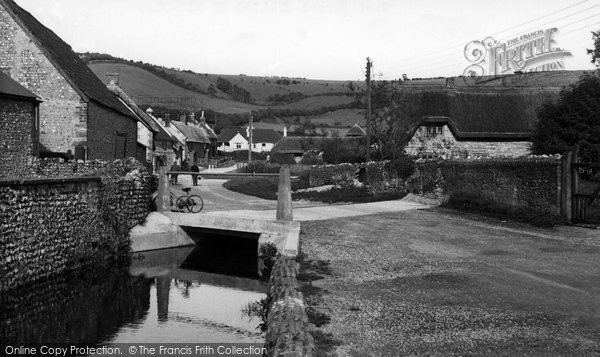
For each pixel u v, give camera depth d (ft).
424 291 33.60
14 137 68.18
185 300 43.39
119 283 49.26
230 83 552.00
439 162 83.35
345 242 51.08
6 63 81.20
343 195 98.12
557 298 31.60
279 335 22.54
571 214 59.36
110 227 56.44
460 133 124.88
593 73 114.11
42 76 81.25
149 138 154.81
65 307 40.68
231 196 105.29
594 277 36.65
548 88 136.15
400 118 130.62
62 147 81.35
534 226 59.16
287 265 38.22
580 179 67.87
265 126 415.85
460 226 60.44
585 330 25.91
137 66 504.43
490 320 27.61
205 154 311.47
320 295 32.58
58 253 46.80
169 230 65.57
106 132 94.17
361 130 259.39
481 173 72.59
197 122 344.28
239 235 62.69
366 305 30.45
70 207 49.03
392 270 39.68
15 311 39.40
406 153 121.90
